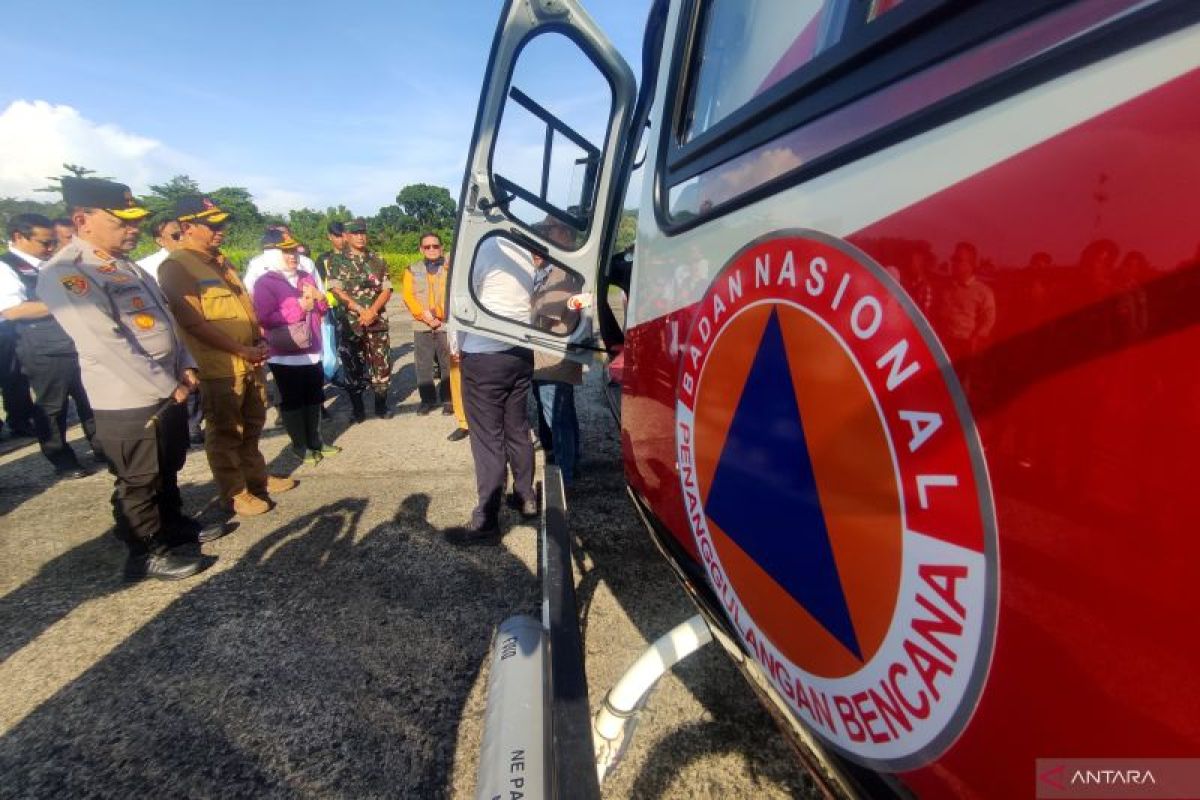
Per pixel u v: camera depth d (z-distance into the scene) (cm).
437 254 496
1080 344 47
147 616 233
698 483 120
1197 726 42
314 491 354
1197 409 40
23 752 170
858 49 72
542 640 118
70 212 235
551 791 87
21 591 252
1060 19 49
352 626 225
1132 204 43
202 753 169
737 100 116
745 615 106
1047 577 50
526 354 277
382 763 165
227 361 299
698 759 163
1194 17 40
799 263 83
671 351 132
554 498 195
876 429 69
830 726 84
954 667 61
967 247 56
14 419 482
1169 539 42
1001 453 54
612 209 249
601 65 228
